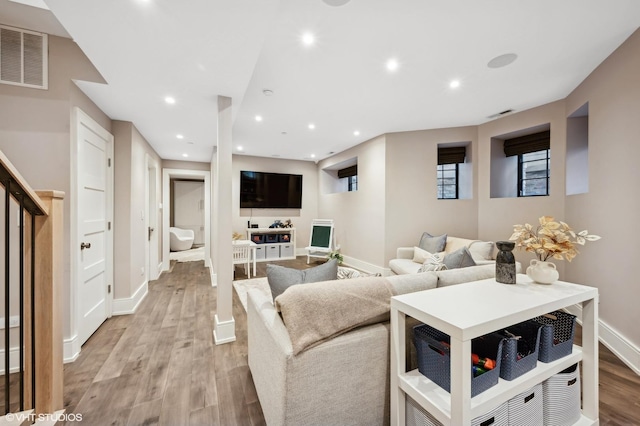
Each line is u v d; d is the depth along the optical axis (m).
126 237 3.03
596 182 2.43
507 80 2.67
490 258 3.26
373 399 1.33
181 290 3.87
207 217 5.57
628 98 2.04
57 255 1.50
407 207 4.37
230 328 2.38
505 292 1.38
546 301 1.24
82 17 1.40
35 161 2.03
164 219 5.16
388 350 1.37
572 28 1.91
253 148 5.50
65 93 2.10
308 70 2.44
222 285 2.38
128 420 1.48
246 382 1.82
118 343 2.34
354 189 6.44
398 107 3.35
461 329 0.95
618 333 2.13
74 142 2.16
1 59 1.97
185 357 2.12
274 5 1.36
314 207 6.88
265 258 6.10
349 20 1.79
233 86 2.21
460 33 1.95
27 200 1.35
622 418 1.49
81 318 2.28
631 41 2.00
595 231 2.44
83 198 2.34
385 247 4.43
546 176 3.71
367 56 2.23
